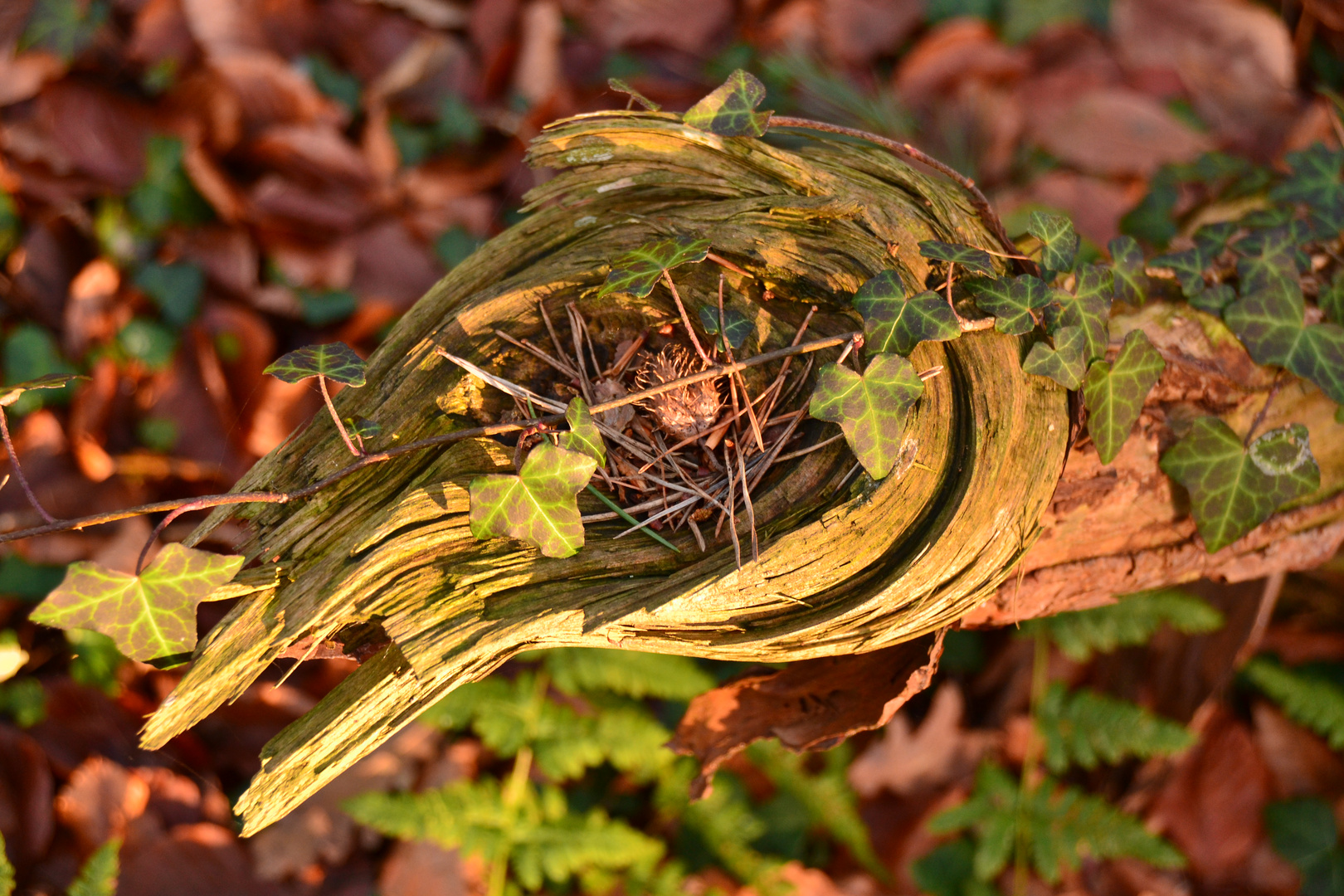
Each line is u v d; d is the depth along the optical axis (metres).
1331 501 1.58
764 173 1.37
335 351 1.29
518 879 2.24
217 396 2.56
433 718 2.17
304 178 2.77
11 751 2.14
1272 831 2.36
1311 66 2.98
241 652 1.25
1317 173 1.73
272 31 2.81
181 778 2.23
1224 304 1.50
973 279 1.32
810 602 1.27
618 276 1.27
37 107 2.63
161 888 2.09
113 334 2.55
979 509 1.25
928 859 2.33
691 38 2.97
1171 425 1.47
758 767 2.35
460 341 1.37
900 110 2.67
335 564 1.26
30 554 2.33
